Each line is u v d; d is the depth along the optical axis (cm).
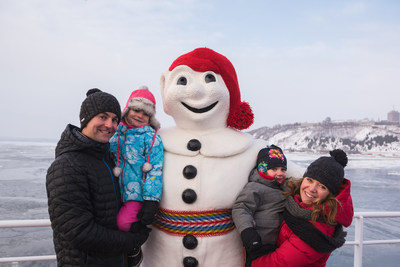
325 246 172
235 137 232
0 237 1620
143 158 203
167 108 240
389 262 1482
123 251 183
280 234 194
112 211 175
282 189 218
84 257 165
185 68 226
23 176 4025
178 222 209
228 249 214
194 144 218
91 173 168
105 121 172
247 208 203
